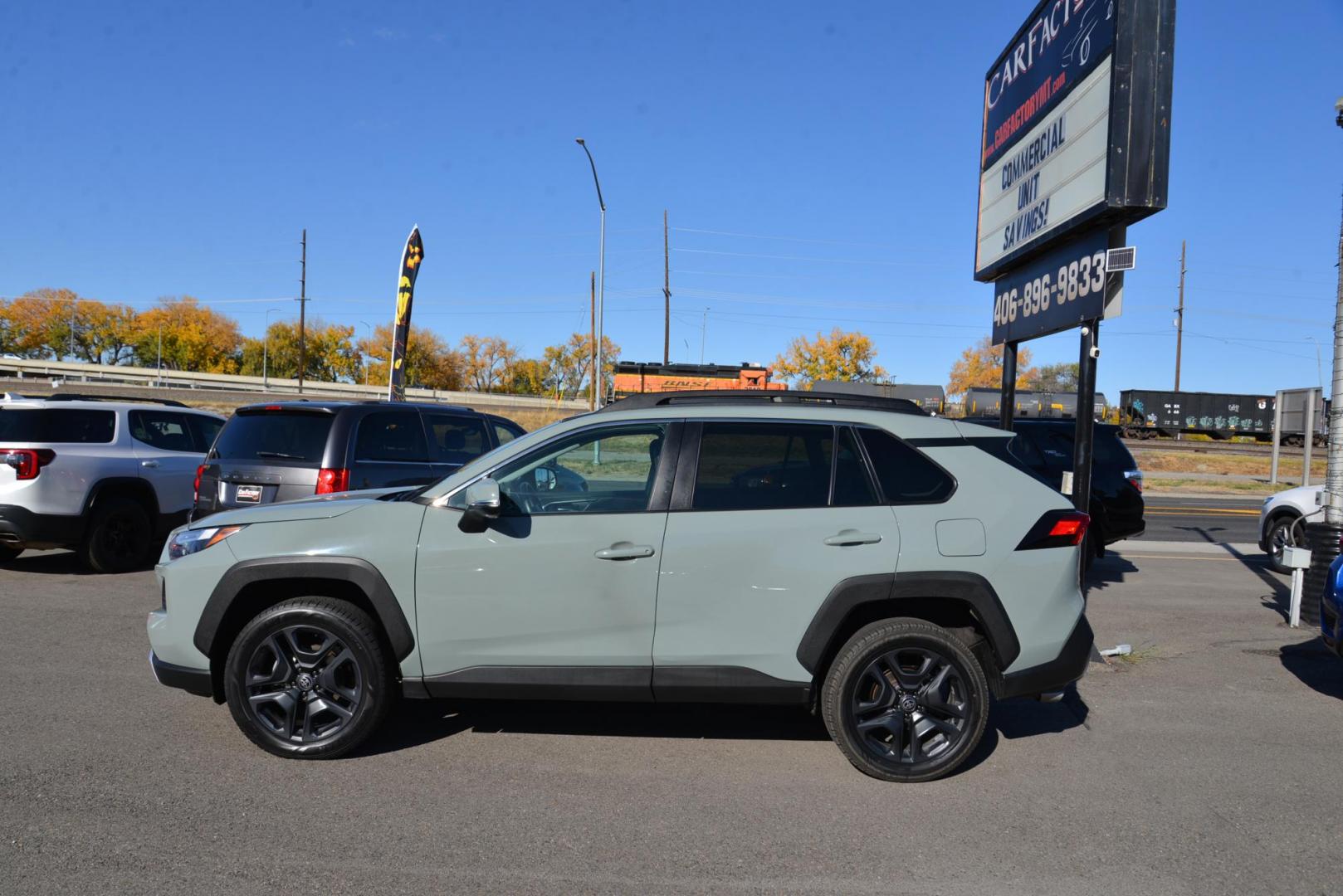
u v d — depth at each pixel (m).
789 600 4.22
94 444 9.10
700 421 4.46
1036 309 8.09
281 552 4.32
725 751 4.66
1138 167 6.38
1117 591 9.64
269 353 101.81
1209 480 31.91
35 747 4.46
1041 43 7.84
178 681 4.44
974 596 4.25
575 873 3.33
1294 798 4.18
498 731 4.87
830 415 4.51
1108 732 5.10
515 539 4.25
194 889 3.14
